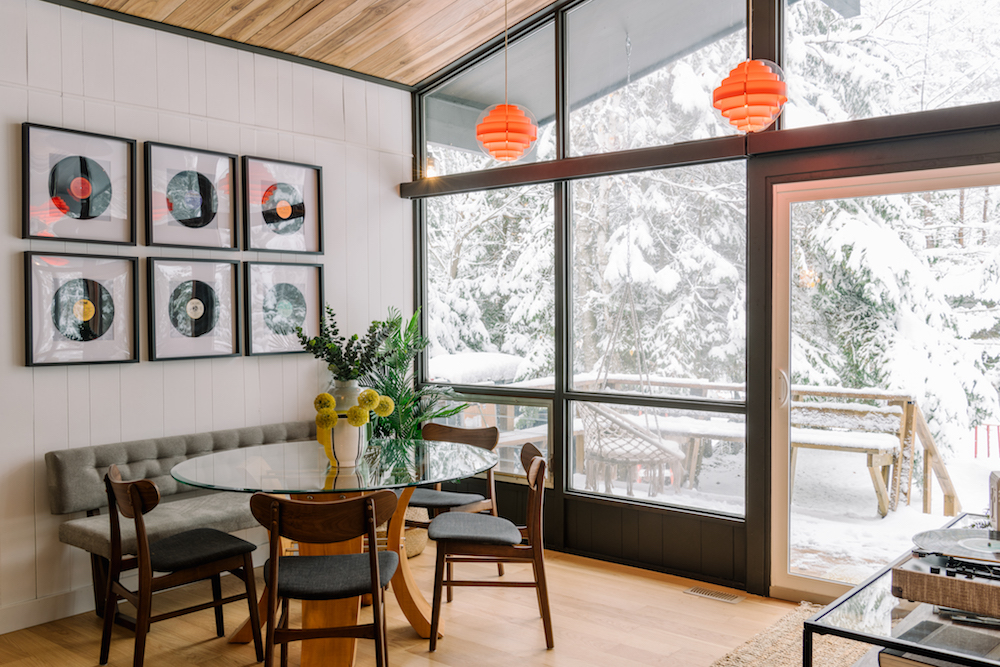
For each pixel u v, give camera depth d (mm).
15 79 3705
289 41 4664
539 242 5035
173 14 4164
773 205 3951
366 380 5156
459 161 5395
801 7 3945
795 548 3943
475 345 5391
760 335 3990
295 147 4887
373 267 5367
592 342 4777
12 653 3445
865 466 3746
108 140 4020
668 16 4406
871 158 3656
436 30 4816
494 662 3260
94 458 3877
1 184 3668
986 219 3420
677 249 4422
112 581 3312
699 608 3869
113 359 4031
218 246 4480
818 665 3143
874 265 3697
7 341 3697
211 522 3846
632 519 4598
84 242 3924
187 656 3365
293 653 3430
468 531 3443
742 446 4199
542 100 4957
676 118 4387
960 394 3510
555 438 4895
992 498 2693
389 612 3879
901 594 2254
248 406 4668
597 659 3277
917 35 3619
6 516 3701
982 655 1966
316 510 2664
